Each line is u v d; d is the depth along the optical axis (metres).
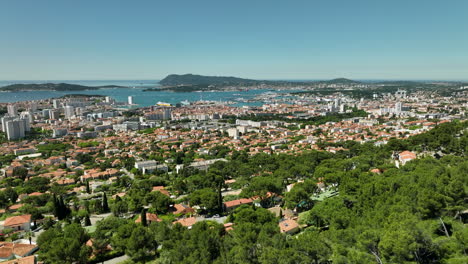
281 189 182.50
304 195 157.38
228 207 172.00
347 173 173.88
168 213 170.12
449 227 92.38
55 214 166.50
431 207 95.88
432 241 77.50
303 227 135.00
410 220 81.75
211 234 104.62
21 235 146.88
